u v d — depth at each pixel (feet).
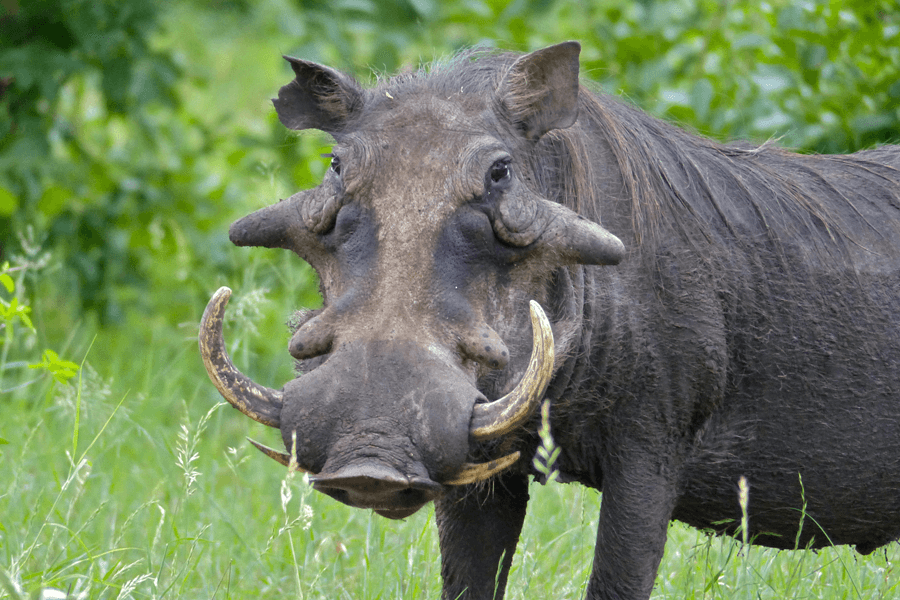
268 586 31.19
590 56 50.19
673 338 25.52
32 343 44.45
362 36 55.72
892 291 27.76
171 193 55.26
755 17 49.73
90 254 53.83
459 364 20.98
